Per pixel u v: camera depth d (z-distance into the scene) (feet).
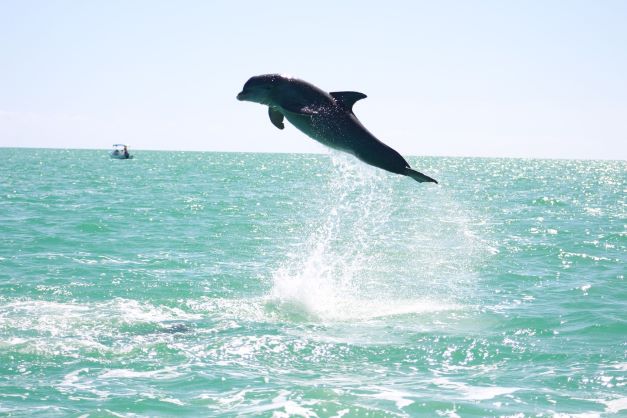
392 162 38.34
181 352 42.57
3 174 260.01
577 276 69.72
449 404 33.55
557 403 33.78
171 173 312.50
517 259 80.33
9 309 52.60
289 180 263.08
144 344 44.16
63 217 112.88
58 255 76.74
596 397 34.65
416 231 105.91
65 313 51.83
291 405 33.24
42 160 499.51
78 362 40.24
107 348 43.11
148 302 56.08
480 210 145.18
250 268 72.08
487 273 71.56
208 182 238.48
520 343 44.91
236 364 40.29
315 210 136.67
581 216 133.28
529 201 173.58
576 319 51.19
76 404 33.12
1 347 42.73
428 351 43.14
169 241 89.76
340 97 39.04
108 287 61.16
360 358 41.78
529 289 63.21
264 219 117.50
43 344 43.60
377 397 34.58
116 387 35.86
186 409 32.63
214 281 64.80
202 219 115.44
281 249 85.81
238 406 33.06
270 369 39.45
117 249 82.28
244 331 47.67
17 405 32.89
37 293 58.29
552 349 43.47
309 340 45.55
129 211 125.18
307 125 38.27
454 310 54.60
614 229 109.81
